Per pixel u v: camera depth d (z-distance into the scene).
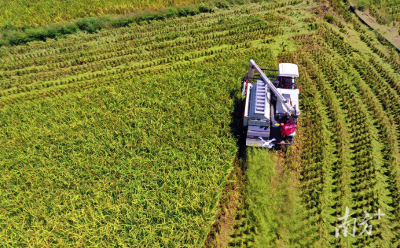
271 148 13.70
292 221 10.88
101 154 13.70
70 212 11.47
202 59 20.55
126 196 11.82
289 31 23.22
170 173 12.51
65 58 21.41
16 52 22.45
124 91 17.47
